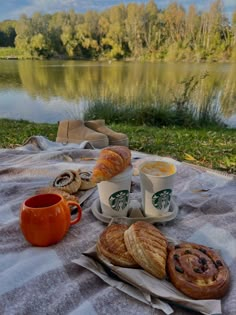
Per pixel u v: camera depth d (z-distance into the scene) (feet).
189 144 7.84
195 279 1.79
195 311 1.69
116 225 2.22
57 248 2.24
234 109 12.98
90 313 1.71
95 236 2.38
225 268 1.92
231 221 2.58
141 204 2.67
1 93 19.56
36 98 18.10
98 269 2.00
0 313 1.69
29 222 2.18
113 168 2.33
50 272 1.99
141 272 1.88
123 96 13.99
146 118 12.37
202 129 11.34
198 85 14.48
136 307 1.75
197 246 2.08
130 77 20.06
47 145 5.37
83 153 4.59
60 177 3.19
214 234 2.42
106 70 23.59
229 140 8.44
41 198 2.39
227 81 15.71
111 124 12.00
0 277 1.93
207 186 3.37
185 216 2.72
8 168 3.84
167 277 1.87
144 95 13.92
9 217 2.76
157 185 2.42
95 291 1.87
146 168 2.54
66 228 2.34
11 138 8.87
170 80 17.62
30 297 1.80
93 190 3.14
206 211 2.82
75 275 1.99
